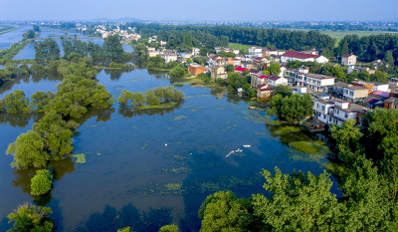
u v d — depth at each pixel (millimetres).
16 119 116750
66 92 126312
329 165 77312
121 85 167625
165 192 67062
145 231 55312
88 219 58750
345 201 40094
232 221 42875
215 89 160375
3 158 83250
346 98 122250
